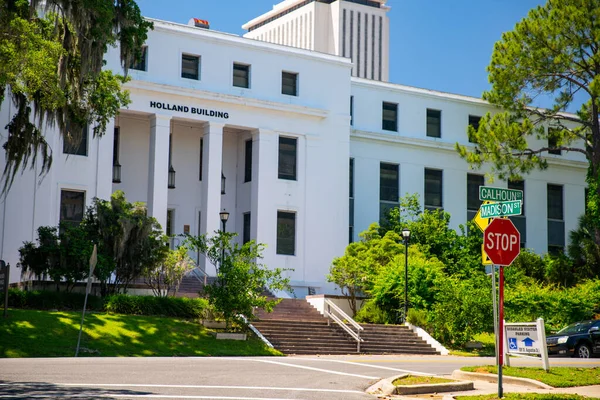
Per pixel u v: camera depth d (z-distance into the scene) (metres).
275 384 17.05
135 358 23.38
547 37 44.75
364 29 159.12
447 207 53.00
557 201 57.03
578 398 14.87
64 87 26.28
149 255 34.09
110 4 24.98
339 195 47.03
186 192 45.12
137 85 41.31
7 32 23.12
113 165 42.66
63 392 14.10
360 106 51.00
